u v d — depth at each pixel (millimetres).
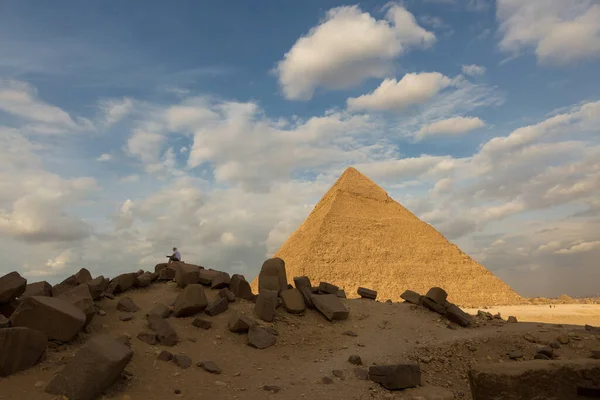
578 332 16219
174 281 18781
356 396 10695
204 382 10828
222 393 10320
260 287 18781
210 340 13656
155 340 12695
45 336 10164
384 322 17562
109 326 13289
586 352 14750
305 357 13734
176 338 13039
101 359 9086
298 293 17578
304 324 16328
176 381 10625
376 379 11641
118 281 16734
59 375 8977
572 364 7379
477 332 17250
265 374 11938
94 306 13531
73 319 11086
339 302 17844
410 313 19172
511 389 7160
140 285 17766
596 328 17047
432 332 17031
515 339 15578
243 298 18125
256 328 14398
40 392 8805
